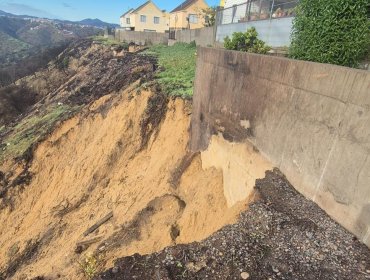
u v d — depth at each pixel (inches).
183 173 425.4
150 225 364.8
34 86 1609.3
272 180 251.0
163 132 521.0
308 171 223.0
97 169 568.7
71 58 1764.3
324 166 207.3
